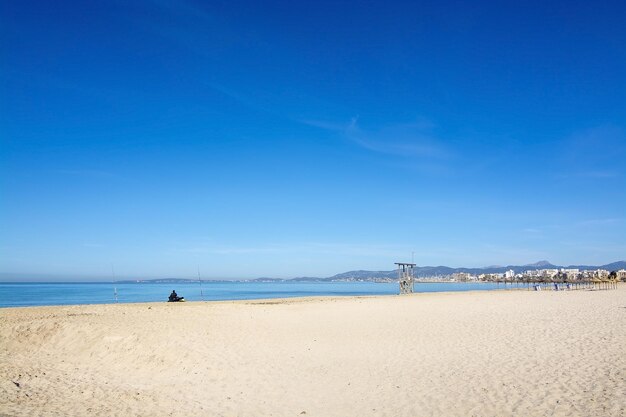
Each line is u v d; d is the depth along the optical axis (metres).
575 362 13.22
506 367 13.11
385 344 17.59
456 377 12.30
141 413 10.23
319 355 15.89
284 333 20.36
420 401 10.38
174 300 43.00
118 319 22.61
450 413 9.42
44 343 17.84
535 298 43.19
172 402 11.13
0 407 10.40
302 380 12.77
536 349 15.48
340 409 10.16
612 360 13.20
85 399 11.39
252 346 17.45
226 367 14.49
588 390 10.30
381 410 9.94
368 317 26.14
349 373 13.34
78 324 19.73
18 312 27.89
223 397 11.47
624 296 45.16
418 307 32.56
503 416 9.00
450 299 43.19
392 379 12.47
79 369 14.81
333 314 27.70
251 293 93.12
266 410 10.32
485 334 19.17
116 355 16.16
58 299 66.62
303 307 32.41
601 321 22.11
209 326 21.45
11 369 14.62
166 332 19.11
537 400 9.83
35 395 11.65
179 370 14.44
